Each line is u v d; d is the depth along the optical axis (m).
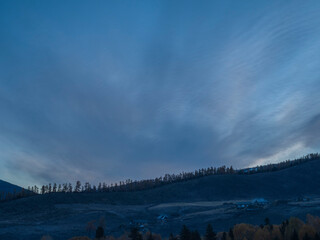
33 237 100.25
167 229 116.94
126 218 144.88
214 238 79.00
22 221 137.62
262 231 78.00
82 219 138.00
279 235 76.44
